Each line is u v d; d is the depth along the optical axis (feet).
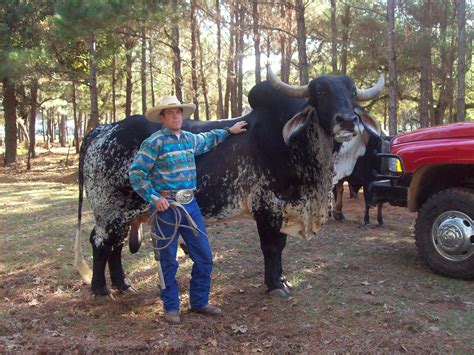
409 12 50.85
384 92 65.46
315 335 12.68
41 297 16.11
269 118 14.82
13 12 56.44
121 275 16.42
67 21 42.80
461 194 16.74
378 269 18.35
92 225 27.32
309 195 14.90
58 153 102.27
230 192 14.83
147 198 12.91
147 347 12.10
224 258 20.31
